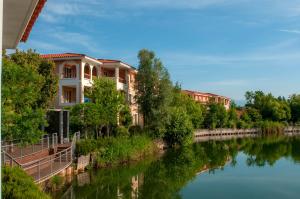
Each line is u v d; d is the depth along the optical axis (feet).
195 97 367.66
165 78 192.03
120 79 194.39
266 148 214.90
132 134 169.58
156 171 125.49
